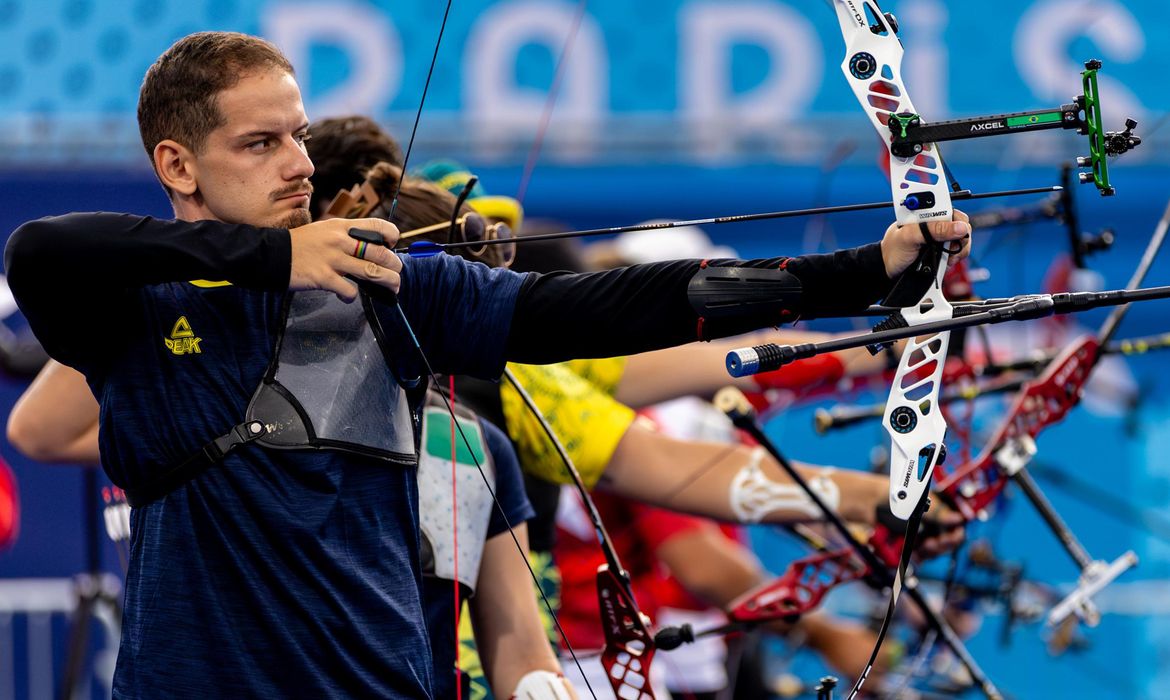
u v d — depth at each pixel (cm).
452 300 820
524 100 2925
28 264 749
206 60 820
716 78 2933
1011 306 763
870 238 2780
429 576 956
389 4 2984
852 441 2447
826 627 1822
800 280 783
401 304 817
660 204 2811
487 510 999
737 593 1575
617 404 1185
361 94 2945
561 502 1505
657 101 2916
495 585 1023
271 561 778
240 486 782
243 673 775
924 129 752
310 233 756
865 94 765
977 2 3036
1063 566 2450
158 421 792
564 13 2958
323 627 777
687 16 2945
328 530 789
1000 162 2728
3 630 2158
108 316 789
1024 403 1282
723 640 1744
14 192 2778
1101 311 2542
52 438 1142
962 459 1338
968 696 1981
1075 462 2505
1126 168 2703
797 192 2792
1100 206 2642
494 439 1030
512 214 1259
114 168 2800
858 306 791
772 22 2950
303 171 828
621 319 805
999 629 2316
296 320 801
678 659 1670
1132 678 2328
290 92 829
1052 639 1706
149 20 3059
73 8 3061
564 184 2838
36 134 2817
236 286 789
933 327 759
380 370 812
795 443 2452
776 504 1220
